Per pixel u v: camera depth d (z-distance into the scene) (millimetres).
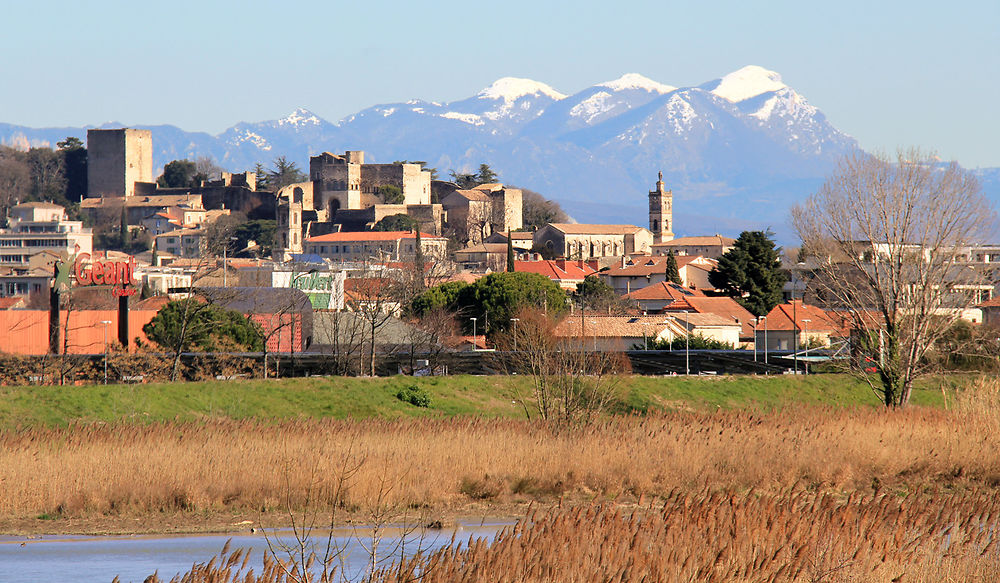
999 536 100438
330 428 187625
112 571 111875
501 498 150375
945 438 182875
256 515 138250
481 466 157000
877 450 173250
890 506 112250
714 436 181375
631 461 163125
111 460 153750
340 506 138125
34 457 155125
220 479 147250
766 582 90438
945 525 105062
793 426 194000
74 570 112375
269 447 164000
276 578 88625
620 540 96500
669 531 99125
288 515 137625
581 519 103062
